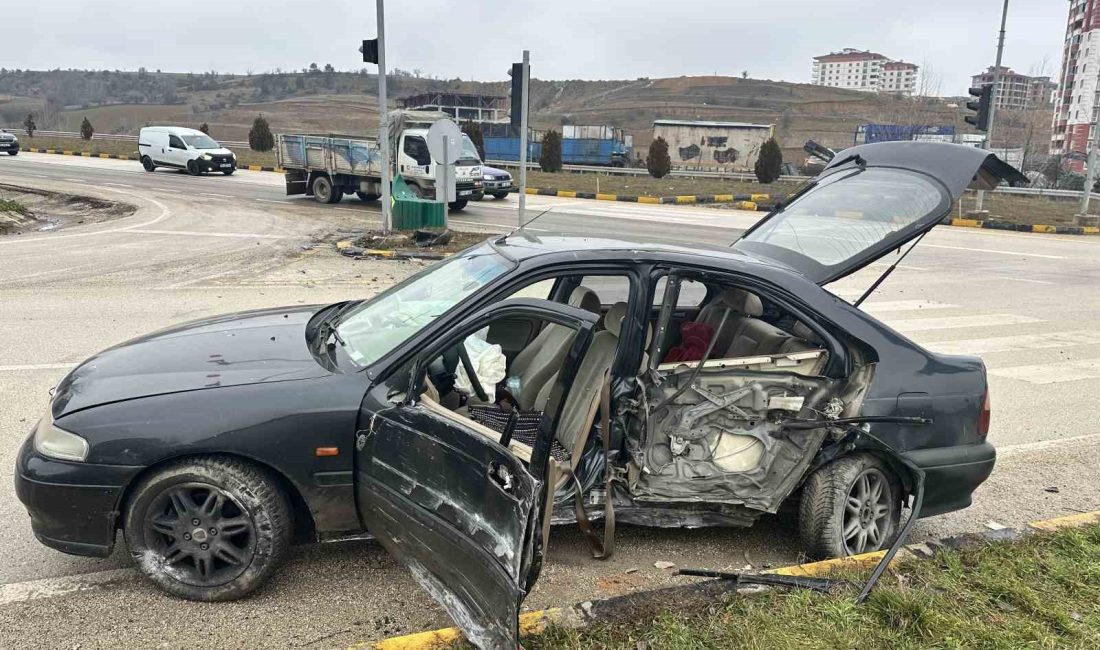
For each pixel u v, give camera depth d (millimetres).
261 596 3404
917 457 3791
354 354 3535
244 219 18484
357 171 21312
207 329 4102
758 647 2932
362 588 3492
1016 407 6691
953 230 22031
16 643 3012
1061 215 26438
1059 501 4836
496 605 2604
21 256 12664
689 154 45469
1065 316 10656
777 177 36562
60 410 3258
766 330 4008
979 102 22109
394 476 3125
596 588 3564
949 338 9141
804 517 3799
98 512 3160
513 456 2582
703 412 3676
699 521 3693
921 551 3680
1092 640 3064
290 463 3203
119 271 11586
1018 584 3404
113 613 3236
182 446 3123
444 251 14094
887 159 5477
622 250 3631
